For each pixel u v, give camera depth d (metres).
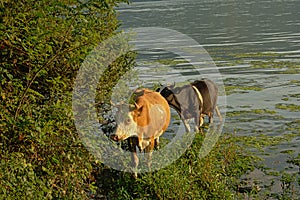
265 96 22.02
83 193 8.00
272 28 63.69
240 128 16.05
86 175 8.45
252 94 22.55
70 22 8.05
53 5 7.70
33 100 7.26
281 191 10.41
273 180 11.08
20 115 6.82
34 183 6.55
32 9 7.43
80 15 7.75
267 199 9.98
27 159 7.21
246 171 11.62
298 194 10.17
